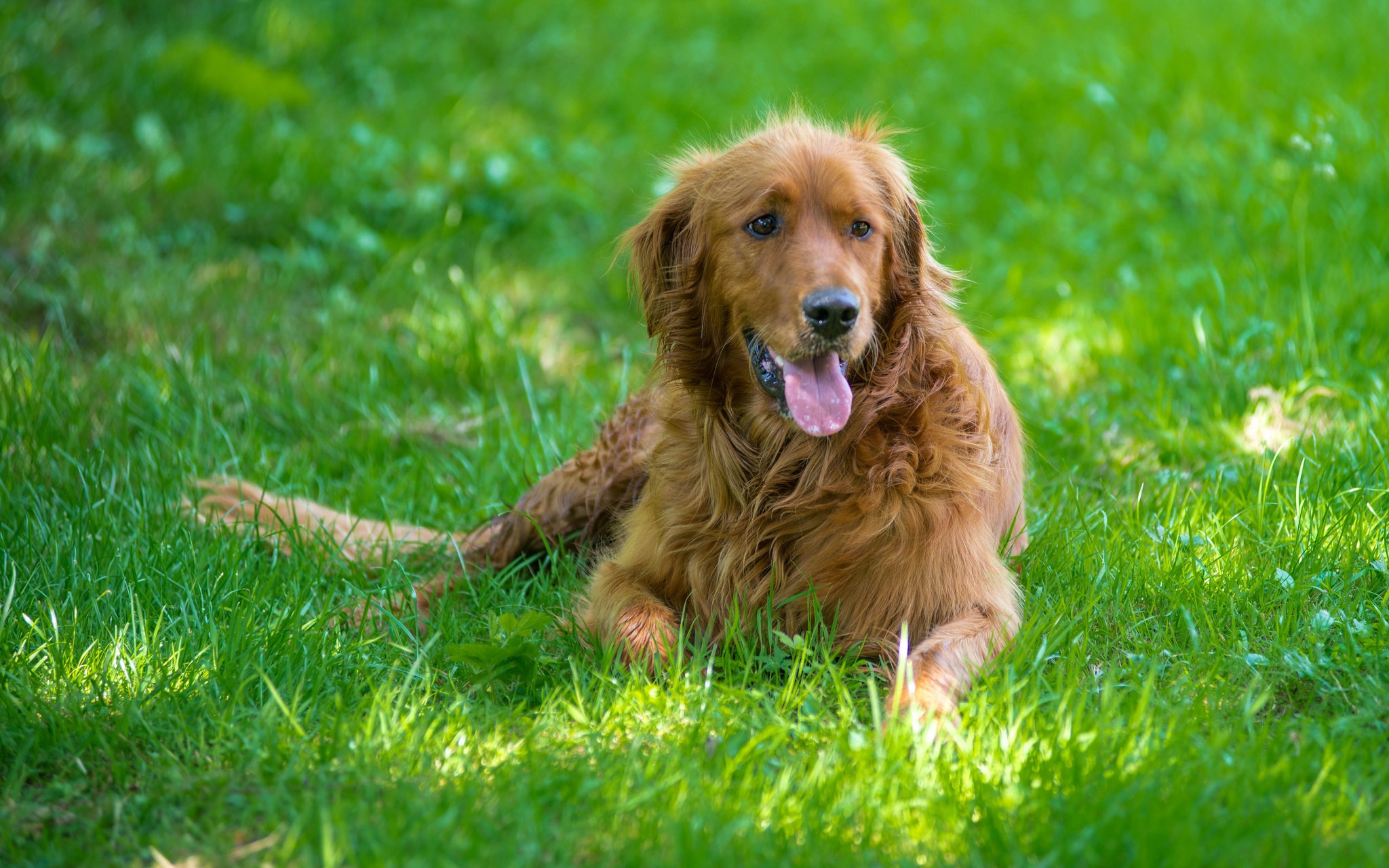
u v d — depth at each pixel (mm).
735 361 4609
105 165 10000
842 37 14008
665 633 4375
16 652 4109
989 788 3244
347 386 7461
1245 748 3467
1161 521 5273
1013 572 5023
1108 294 8555
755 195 4375
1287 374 6730
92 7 12484
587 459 5562
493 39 13625
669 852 3025
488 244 9734
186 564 4918
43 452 6090
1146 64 11883
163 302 8250
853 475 4473
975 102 11844
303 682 3992
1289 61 11383
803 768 3443
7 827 3232
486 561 5523
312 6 13438
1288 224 8500
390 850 3037
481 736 3711
